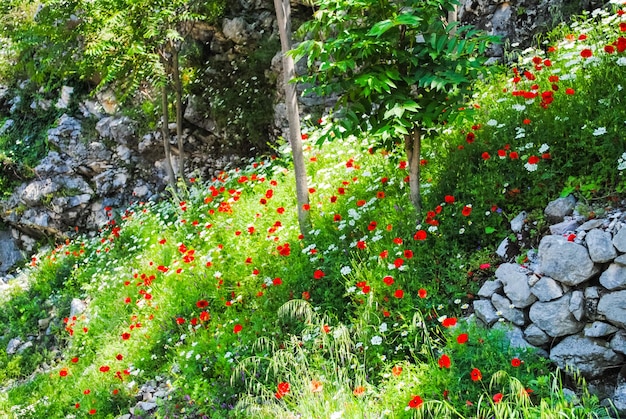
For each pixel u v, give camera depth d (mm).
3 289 9664
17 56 12805
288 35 5191
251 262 5109
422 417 3080
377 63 3955
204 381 4266
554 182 3836
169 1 8328
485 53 6859
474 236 4059
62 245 10242
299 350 3730
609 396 3010
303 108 8891
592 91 4129
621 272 3090
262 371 4129
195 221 7305
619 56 4125
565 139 3891
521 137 4141
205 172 10219
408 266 3941
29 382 6605
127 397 4891
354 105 3979
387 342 3680
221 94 9945
